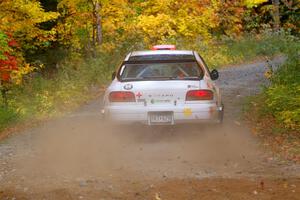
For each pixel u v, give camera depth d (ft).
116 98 51.78
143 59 54.29
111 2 126.52
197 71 52.80
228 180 37.27
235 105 73.77
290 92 60.54
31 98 82.99
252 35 177.37
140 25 138.62
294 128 53.11
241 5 179.63
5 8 90.53
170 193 34.73
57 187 37.11
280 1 214.07
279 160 43.19
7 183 38.81
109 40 131.75
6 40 76.84
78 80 99.76
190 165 42.70
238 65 144.97
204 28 155.22
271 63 136.46
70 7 120.26
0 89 77.61
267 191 34.45
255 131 55.11
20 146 53.01
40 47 118.42
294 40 175.94
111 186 36.96
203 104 51.31
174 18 149.69
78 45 125.49
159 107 51.21
